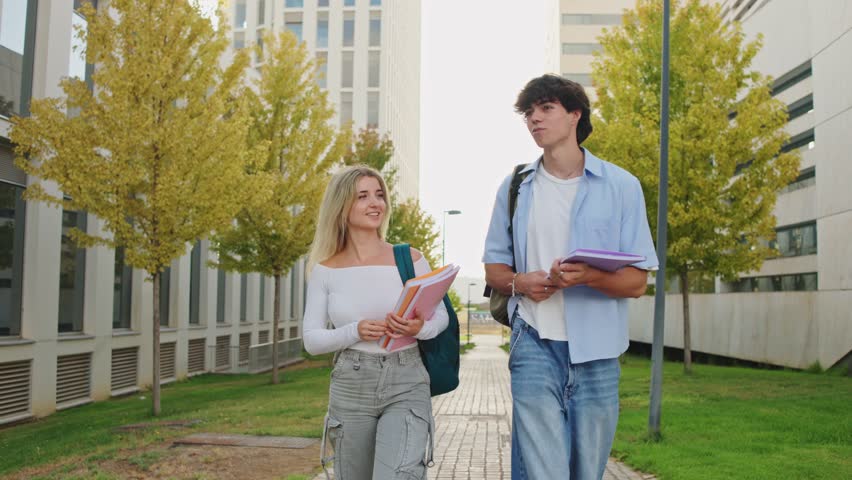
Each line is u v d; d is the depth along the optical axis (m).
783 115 15.33
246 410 11.07
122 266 16.77
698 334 26.06
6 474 6.58
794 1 23.11
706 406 10.25
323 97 16.84
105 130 10.26
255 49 11.98
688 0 16.22
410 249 3.13
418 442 2.84
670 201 15.82
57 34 13.02
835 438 7.49
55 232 13.05
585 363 2.69
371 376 2.88
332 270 3.08
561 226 2.77
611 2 67.81
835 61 18.52
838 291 17.20
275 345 17.20
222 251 16.75
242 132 11.30
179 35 10.77
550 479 2.58
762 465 6.11
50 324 12.89
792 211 23.27
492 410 11.98
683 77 15.86
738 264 15.84
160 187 10.32
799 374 16.45
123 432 8.94
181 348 19.81
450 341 2.99
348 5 50.06
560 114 2.75
